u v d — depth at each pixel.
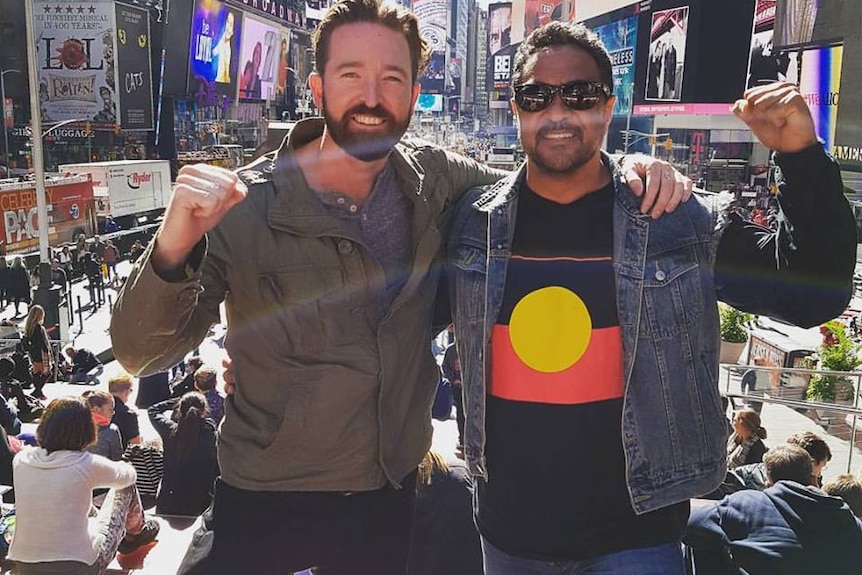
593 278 2.07
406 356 2.07
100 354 16.98
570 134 2.01
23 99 55.56
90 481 3.86
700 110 53.50
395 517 2.13
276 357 1.95
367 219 2.01
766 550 2.97
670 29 54.62
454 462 3.33
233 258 1.89
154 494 6.25
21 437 7.55
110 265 25.36
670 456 2.00
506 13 121.94
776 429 11.09
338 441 1.97
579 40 2.03
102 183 32.41
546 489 2.07
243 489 2.00
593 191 2.13
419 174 2.12
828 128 35.66
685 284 2.02
